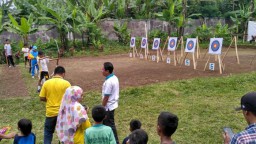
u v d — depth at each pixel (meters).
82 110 4.05
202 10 28.22
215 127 6.26
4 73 13.22
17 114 7.39
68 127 4.04
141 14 25.06
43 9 19.53
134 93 8.59
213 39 11.24
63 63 15.66
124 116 7.04
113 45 22.50
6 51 15.15
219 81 9.38
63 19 19.31
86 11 21.94
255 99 2.10
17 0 21.19
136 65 13.62
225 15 28.70
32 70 11.53
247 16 24.92
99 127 3.65
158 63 14.12
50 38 21.31
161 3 24.59
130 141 2.54
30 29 18.47
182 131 6.11
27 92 9.23
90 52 20.25
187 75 10.55
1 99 8.50
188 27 26.86
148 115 7.06
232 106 7.42
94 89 9.09
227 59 15.35
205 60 15.05
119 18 24.47
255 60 14.62
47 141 4.82
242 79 9.57
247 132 2.06
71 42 21.52
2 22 20.42
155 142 5.65
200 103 7.67
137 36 24.83
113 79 4.93
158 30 23.91
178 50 21.55
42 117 7.19
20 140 3.80
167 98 8.17
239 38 26.31
